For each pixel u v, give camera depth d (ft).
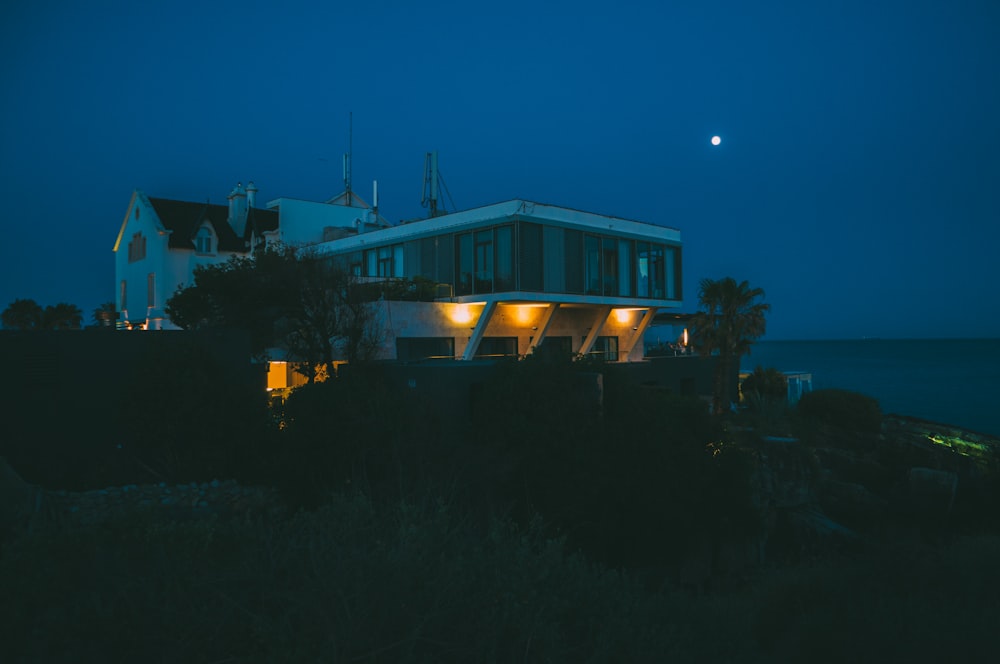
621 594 17.53
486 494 55.21
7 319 149.38
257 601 15.87
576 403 61.87
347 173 162.91
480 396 68.44
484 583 15.66
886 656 26.73
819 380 426.10
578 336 108.27
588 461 58.95
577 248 96.94
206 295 79.87
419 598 14.46
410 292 92.58
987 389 354.33
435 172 114.01
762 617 35.76
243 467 52.75
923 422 142.10
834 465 102.58
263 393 59.72
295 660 12.76
